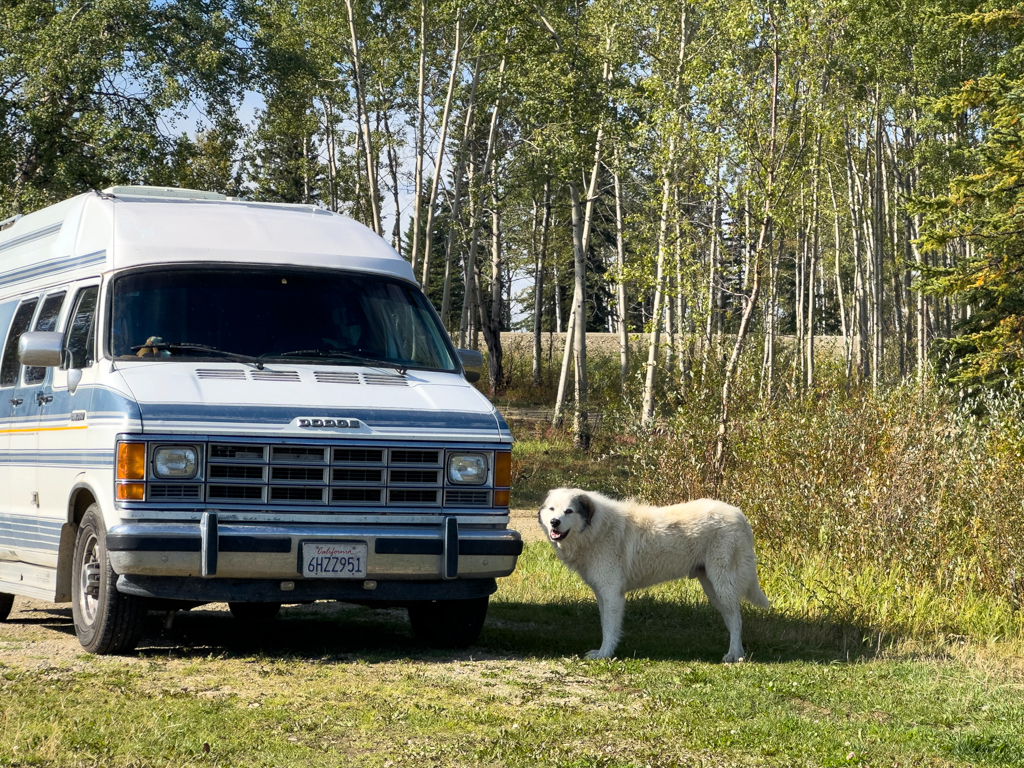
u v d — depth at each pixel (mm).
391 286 8492
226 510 6832
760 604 8281
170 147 26625
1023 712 6375
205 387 7055
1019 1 27625
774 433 13094
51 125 24578
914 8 33625
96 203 8516
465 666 7168
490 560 7312
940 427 12227
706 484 13359
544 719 5801
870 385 15281
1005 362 19625
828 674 7258
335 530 6973
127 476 6684
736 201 15930
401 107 36312
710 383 14531
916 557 10641
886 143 44219
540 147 29547
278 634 8492
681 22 29234
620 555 7820
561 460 26000
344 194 43406
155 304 7629
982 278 20125
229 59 26594
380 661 7250
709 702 6352
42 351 7578
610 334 62594
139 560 6621
